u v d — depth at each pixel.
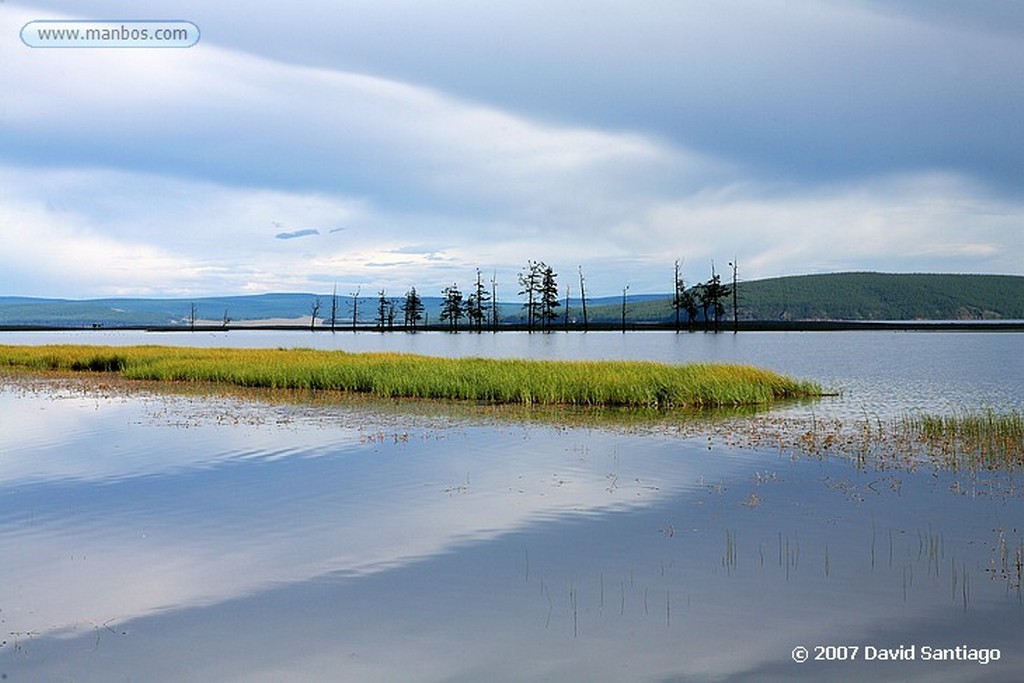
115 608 9.32
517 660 7.95
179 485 15.62
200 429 23.38
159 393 35.12
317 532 12.27
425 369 36.44
